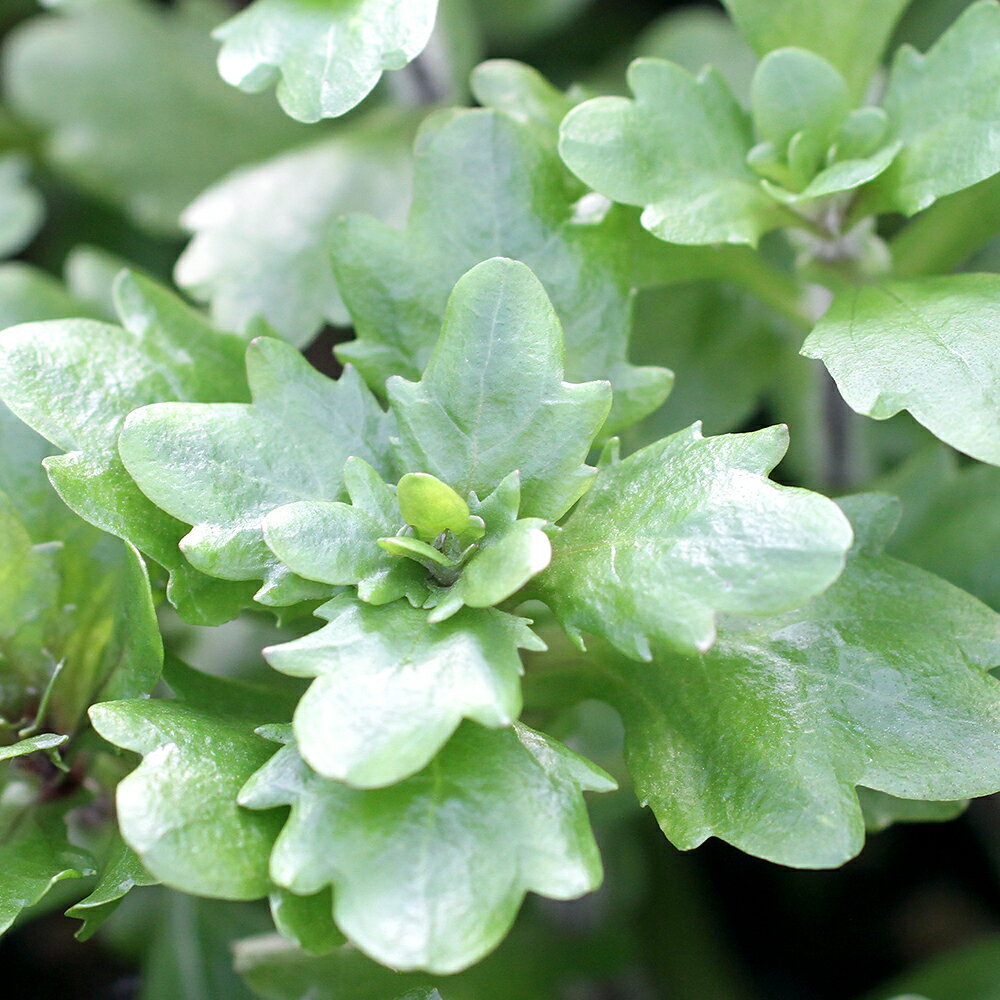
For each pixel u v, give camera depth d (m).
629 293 0.48
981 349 0.46
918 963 0.57
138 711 0.45
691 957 0.56
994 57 0.48
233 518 0.46
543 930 0.54
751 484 0.45
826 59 0.50
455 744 0.45
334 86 0.48
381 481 0.46
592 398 0.46
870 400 0.46
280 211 0.54
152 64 0.60
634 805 0.52
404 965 0.43
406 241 0.48
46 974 0.57
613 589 0.45
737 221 0.49
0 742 0.48
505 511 0.46
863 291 0.48
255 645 0.54
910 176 0.49
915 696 0.46
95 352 0.47
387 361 0.48
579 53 0.65
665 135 0.49
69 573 0.48
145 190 0.59
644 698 0.47
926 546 0.52
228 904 0.53
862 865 0.57
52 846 0.47
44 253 0.64
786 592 0.44
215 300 0.53
